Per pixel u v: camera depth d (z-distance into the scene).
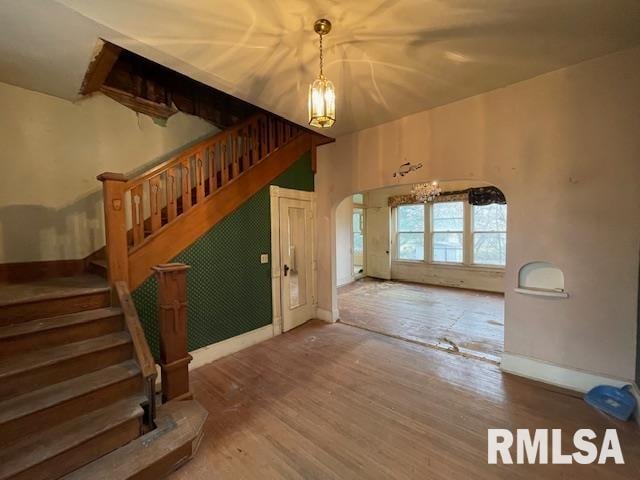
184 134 3.64
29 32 1.79
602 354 2.23
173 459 1.62
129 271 2.40
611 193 2.16
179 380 2.12
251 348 3.32
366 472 1.60
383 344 3.38
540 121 2.43
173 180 2.74
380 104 2.93
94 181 2.96
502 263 6.07
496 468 1.62
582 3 1.60
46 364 1.63
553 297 2.42
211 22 1.71
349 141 3.82
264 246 3.58
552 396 2.29
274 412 2.14
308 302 4.26
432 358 3.00
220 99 3.96
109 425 1.56
